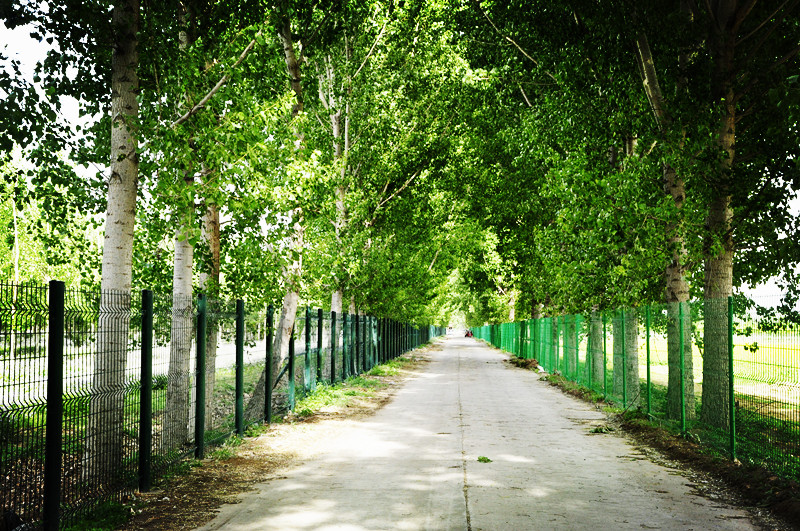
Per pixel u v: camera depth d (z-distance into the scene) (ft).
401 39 77.46
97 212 36.68
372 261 86.33
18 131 28.40
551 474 26.66
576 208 44.24
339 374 70.33
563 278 51.60
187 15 33.83
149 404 24.09
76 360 19.12
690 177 40.14
